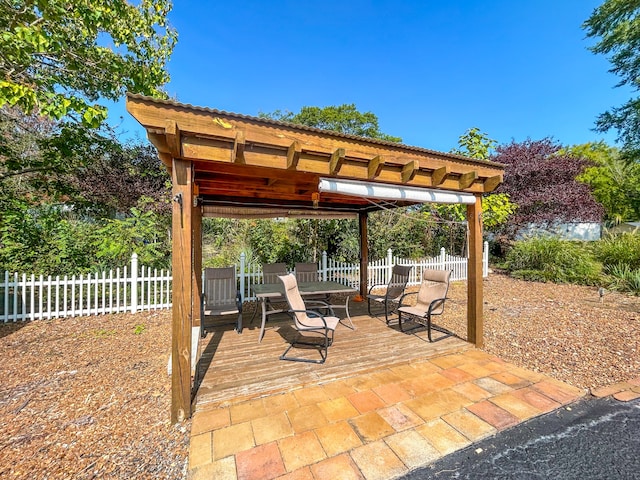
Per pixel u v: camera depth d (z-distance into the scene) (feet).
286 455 7.16
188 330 8.68
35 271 21.25
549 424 8.41
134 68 20.72
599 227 51.44
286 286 13.85
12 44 14.64
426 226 42.34
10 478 6.45
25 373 11.68
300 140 9.95
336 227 36.24
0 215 21.44
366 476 6.57
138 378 11.28
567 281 31.01
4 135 25.58
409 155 12.03
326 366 11.80
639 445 7.55
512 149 45.73
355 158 10.92
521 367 12.01
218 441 7.63
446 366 12.05
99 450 7.38
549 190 40.55
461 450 7.39
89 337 16.03
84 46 19.01
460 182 13.38
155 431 8.16
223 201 20.59
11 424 8.41
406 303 24.14
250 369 11.59
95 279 20.21
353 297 26.68
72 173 27.76
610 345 14.40
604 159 60.18
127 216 32.68
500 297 25.85
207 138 8.72
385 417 8.64
